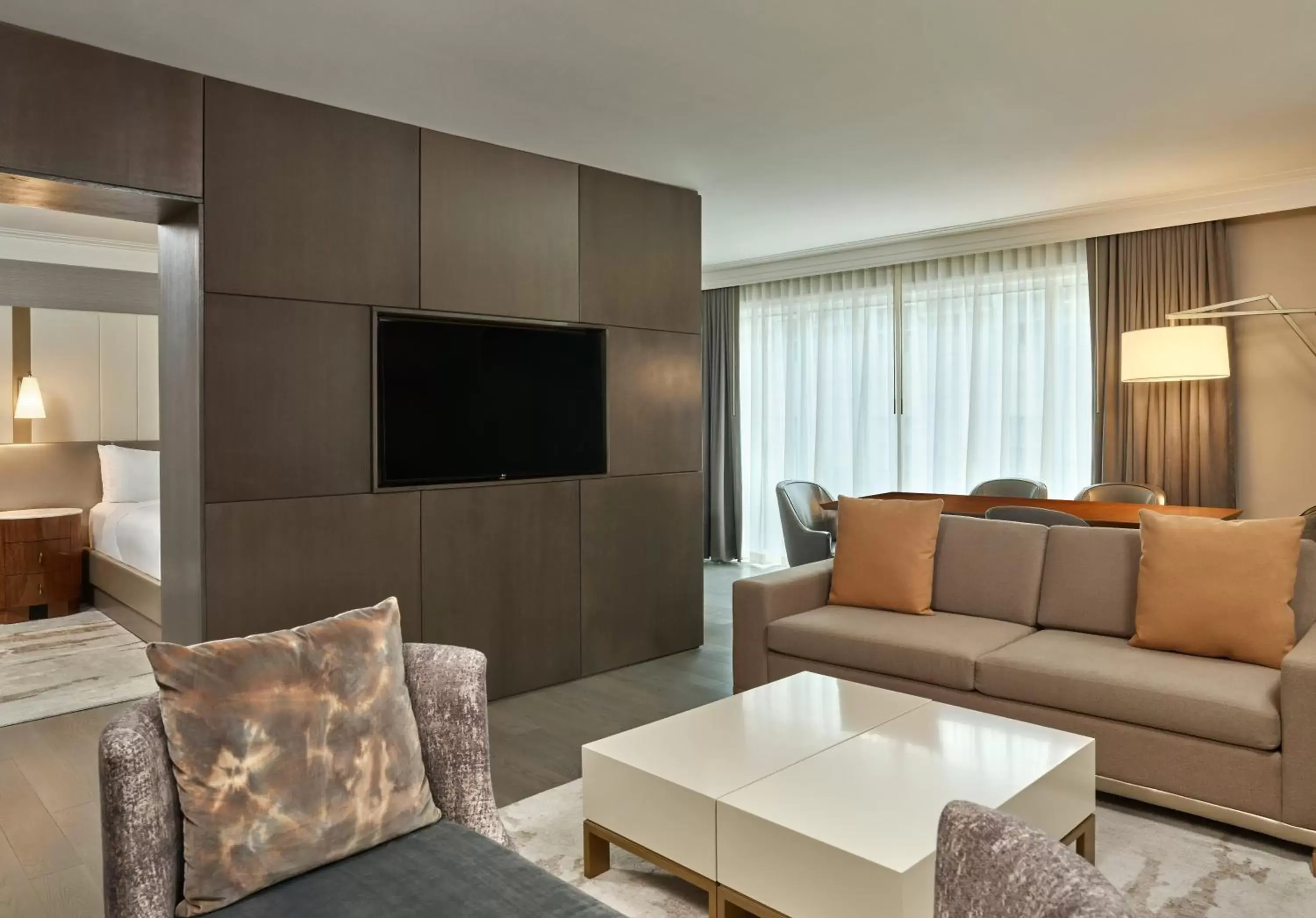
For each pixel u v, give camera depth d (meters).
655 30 3.18
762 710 2.76
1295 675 2.48
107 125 3.03
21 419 6.25
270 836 1.57
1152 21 3.16
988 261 6.51
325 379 3.56
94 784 3.20
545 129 4.25
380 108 3.97
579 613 4.45
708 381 8.24
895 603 3.73
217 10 2.96
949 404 6.71
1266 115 4.13
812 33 3.22
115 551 5.92
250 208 3.35
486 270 4.05
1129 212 5.75
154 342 6.77
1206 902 2.29
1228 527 3.01
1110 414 5.89
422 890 1.55
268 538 3.43
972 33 3.24
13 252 6.03
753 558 8.05
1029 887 0.93
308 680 1.69
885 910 1.79
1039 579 3.57
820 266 7.35
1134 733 2.78
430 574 3.90
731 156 4.70
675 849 2.22
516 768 3.28
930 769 2.29
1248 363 5.56
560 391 4.38
